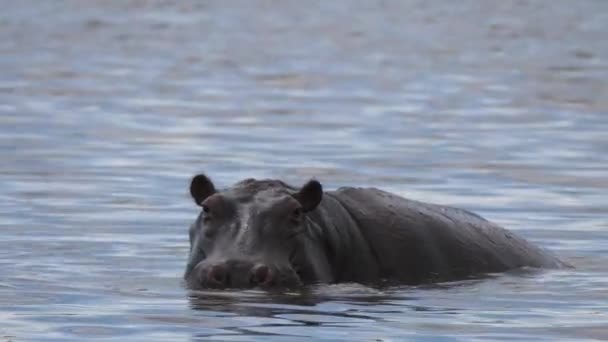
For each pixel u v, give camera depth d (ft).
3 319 177.99
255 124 474.49
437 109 530.27
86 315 179.73
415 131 451.12
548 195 313.12
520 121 483.10
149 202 297.33
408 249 205.16
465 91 614.75
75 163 362.94
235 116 504.43
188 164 366.43
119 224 266.77
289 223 191.83
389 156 384.47
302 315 177.47
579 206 296.92
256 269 185.98
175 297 189.98
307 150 399.65
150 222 269.64
